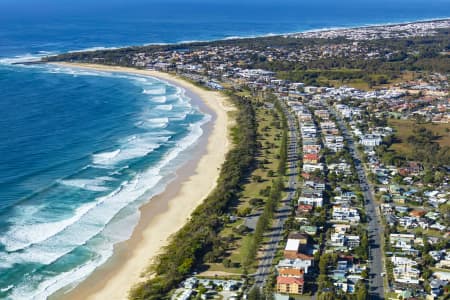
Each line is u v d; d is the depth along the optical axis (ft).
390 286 601.21
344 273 621.31
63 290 593.01
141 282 610.24
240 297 572.92
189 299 570.46
